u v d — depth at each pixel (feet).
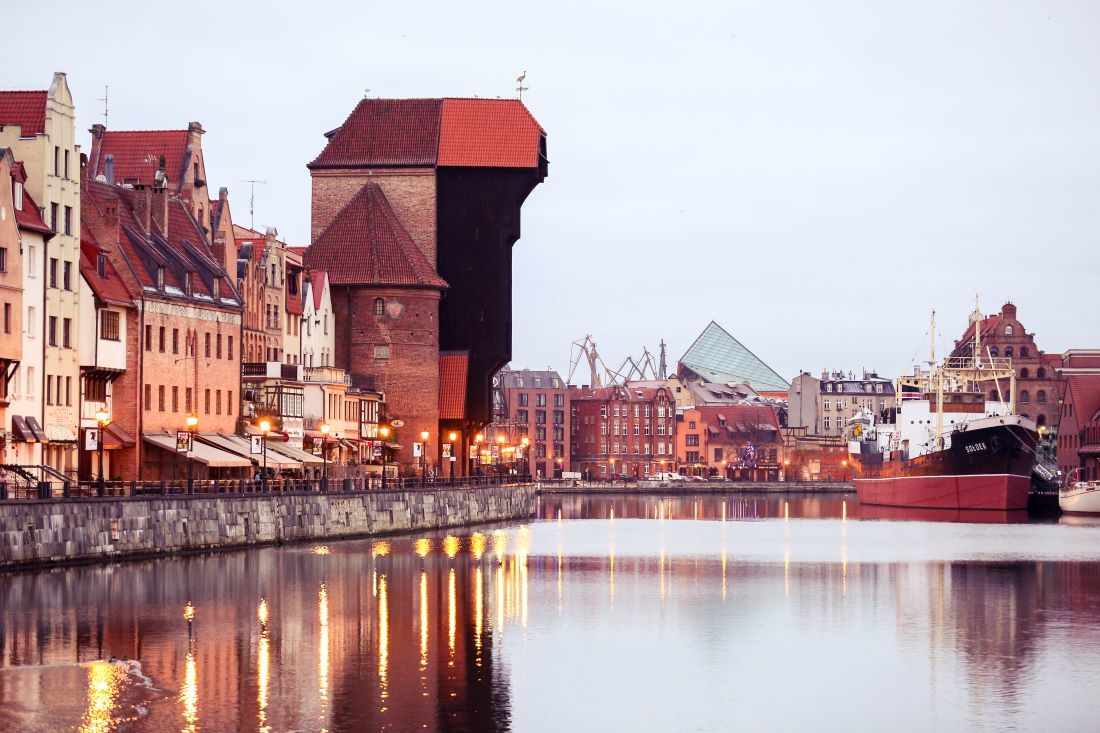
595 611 274.77
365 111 607.78
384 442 561.84
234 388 456.04
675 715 189.98
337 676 205.46
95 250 385.50
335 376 518.37
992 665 223.51
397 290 573.74
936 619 269.85
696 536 508.94
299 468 455.22
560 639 241.55
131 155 489.26
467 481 566.77
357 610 262.47
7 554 278.87
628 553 415.64
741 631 253.44
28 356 349.61
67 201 369.09
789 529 561.84
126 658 212.43
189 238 459.73
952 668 221.05
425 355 576.61
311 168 594.24
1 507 276.82
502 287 595.06
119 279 396.78
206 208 493.36
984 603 293.23
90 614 244.63
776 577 342.85
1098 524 588.91
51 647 217.77
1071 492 655.35
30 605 250.37
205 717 181.16
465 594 291.79
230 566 319.68
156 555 324.80
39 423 353.92
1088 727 186.80
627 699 197.88
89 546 301.84
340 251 580.71
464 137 598.34
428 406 576.20
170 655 215.51
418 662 216.74
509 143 597.52
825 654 231.91
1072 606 288.30
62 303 365.61
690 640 243.40
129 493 326.85
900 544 462.60
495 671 212.84
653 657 227.20
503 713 188.44
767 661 225.56
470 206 593.42
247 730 175.83
